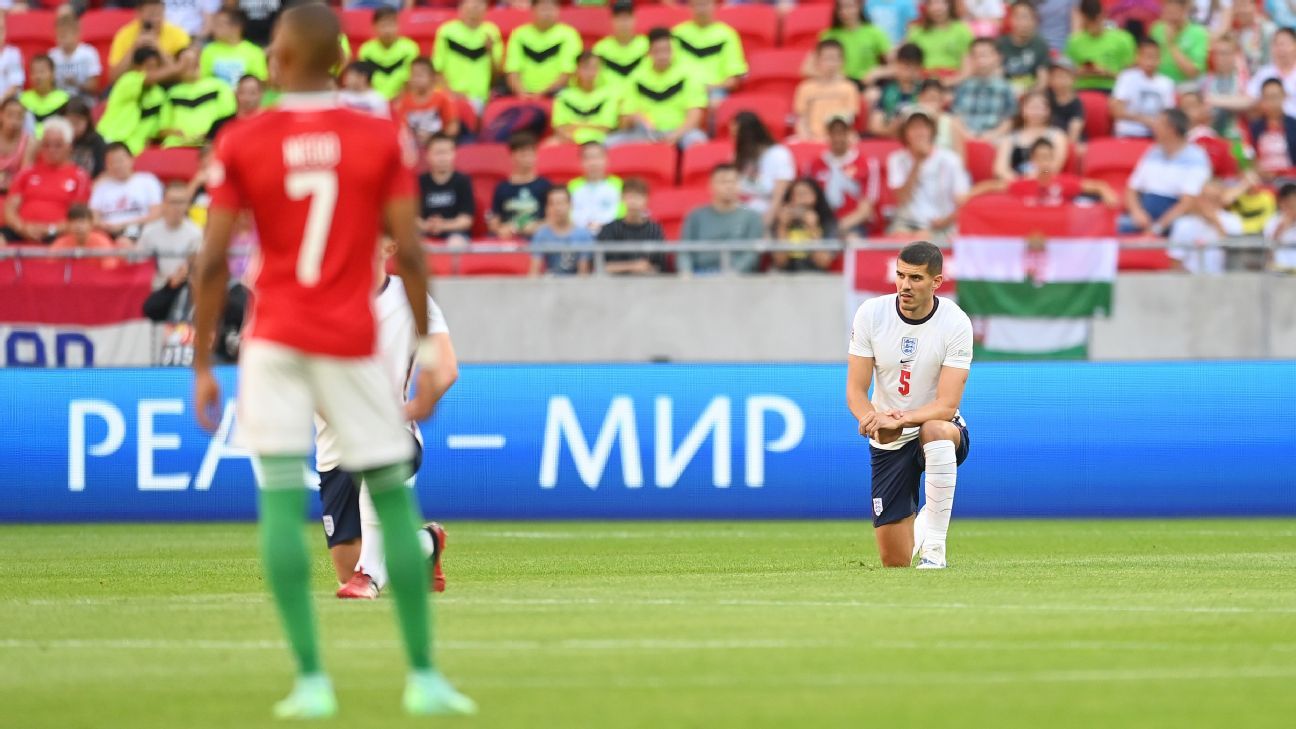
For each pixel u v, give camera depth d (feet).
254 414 49.88
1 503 159.12
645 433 156.56
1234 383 155.33
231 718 49.60
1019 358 157.79
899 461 102.89
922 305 99.81
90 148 199.00
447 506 157.58
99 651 64.34
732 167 171.32
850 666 59.36
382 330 80.64
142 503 158.40
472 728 47.60
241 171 50.26
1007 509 155.74
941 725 48.37
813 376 155.94
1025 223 157.17
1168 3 203.00
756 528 146.82
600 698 52.70
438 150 179.83
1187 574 97.19
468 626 70.79
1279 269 163.94
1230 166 181.98
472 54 208.13
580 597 83.82
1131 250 165.78
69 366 161.27
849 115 191.42
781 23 216.13
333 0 230.48
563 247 163.12
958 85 190.49
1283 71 199.62
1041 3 210.59
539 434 157.28
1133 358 163.02
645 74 198.80
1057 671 58.29
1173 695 53.62
